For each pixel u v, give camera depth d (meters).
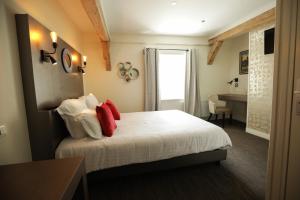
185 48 4.75
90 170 1.78
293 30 0.96
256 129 3.69
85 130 1.93
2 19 1.39
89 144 1.82
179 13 3.11
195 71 4.76
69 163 1.10
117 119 2.91
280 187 1.10
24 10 1.67
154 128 2.34
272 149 1.11
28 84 1.66
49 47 2.02
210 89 5.08
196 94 4.85
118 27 3.84
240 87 4.71
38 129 1.73
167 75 4.72
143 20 3.43
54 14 2.36
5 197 0.79
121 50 4.40
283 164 1.07
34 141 1.74
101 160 1.80
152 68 4.45
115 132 2.19
